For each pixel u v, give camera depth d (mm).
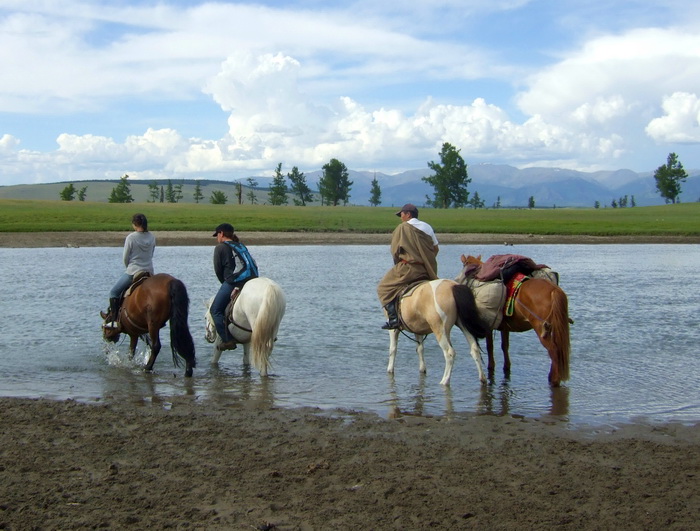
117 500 5715
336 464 6668
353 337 14266
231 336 11086
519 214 88000
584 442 7531
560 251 44219
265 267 31484
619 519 5418
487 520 5379
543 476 6379
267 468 6547
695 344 13680
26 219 61656
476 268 11172
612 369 11523
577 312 17844
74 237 48656
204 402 9258
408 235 10852
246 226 59125
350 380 10703
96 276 25969
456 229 59156
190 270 28844
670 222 71375
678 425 8320
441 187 135875
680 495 5930
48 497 5738
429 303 10312
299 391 9977
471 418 8578
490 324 10805
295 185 150375
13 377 10609
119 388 10016
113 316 11492
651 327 15594
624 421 8508
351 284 24203
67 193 146500
